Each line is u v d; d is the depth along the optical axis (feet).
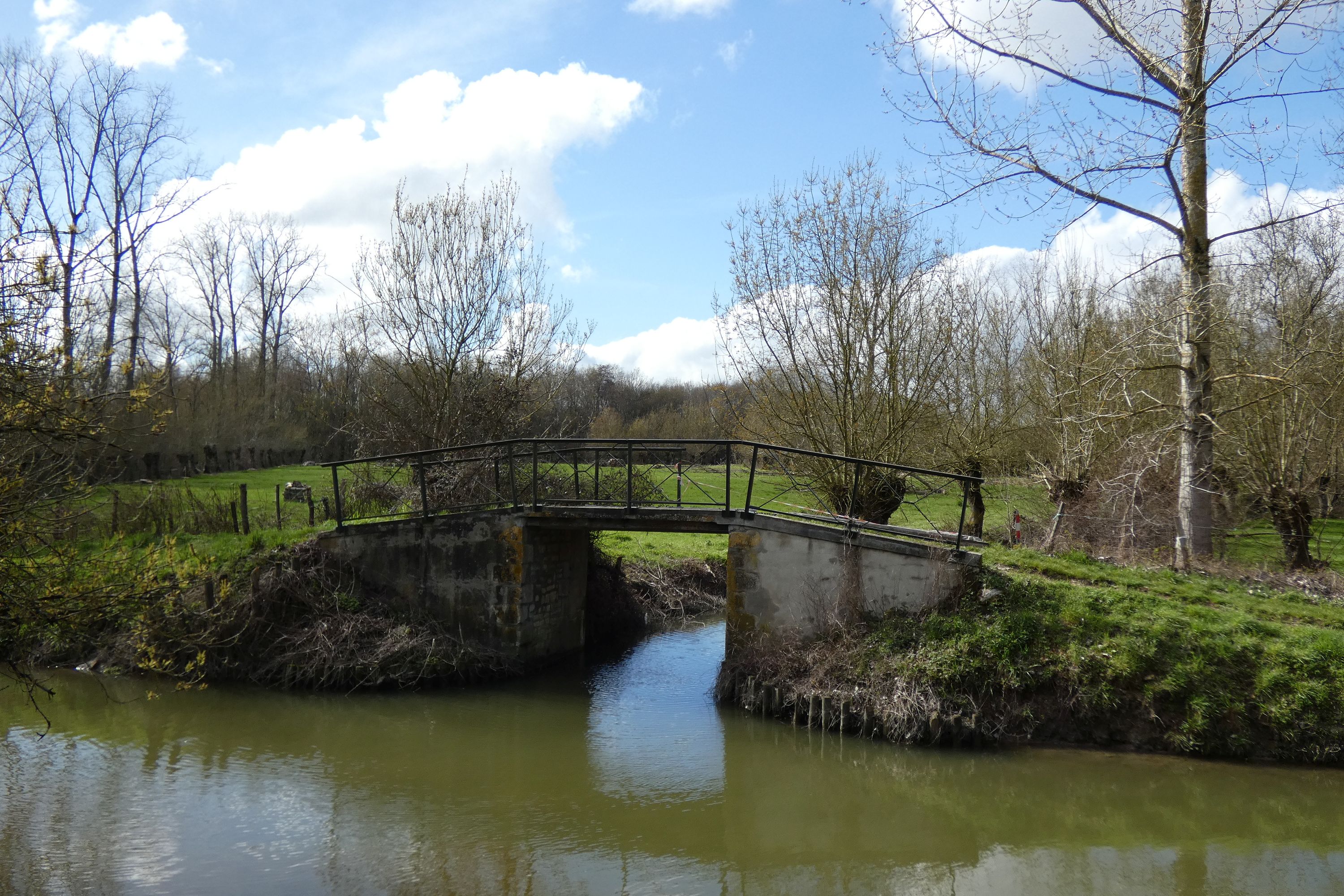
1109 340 59.36
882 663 34.17
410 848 24.52
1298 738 29.89
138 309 92.79
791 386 52.54
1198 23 41.78
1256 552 54.85
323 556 44.06
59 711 36.55
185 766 30.81
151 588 26.48
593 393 182.60
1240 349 55.06
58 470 23.29
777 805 27.99
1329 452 52.31
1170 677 31.30
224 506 56.70
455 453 58.39
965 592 35.58
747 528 38.45
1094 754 31.04
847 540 36.99
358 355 67.87
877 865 24.08
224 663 40.32
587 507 41.78
